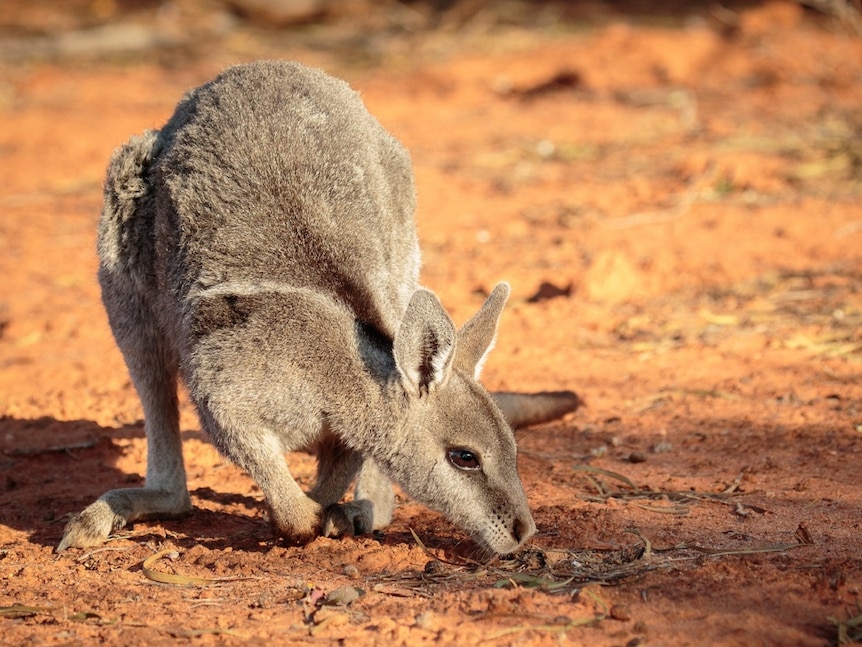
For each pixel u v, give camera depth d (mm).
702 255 19797
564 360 16141
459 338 10602
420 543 10406
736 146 26281
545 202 23938
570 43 37219
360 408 10336
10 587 9844
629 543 10211
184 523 11617
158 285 11203
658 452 12969
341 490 11305
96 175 28125
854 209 21484
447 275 19828
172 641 8523
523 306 18188
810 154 25078
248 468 10445
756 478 11867
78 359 17328
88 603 9352
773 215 21547
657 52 34688
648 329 17125
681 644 8203
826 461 12234
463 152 28109
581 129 29250
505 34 39344
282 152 10945
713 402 14328
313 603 9156
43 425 14781
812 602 8805
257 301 10344
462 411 10203
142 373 11625
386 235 11359
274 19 43031
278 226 10680
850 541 10062
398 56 38156
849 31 34375
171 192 10938
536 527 10586
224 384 10266
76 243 23406
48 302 20000
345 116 11570
